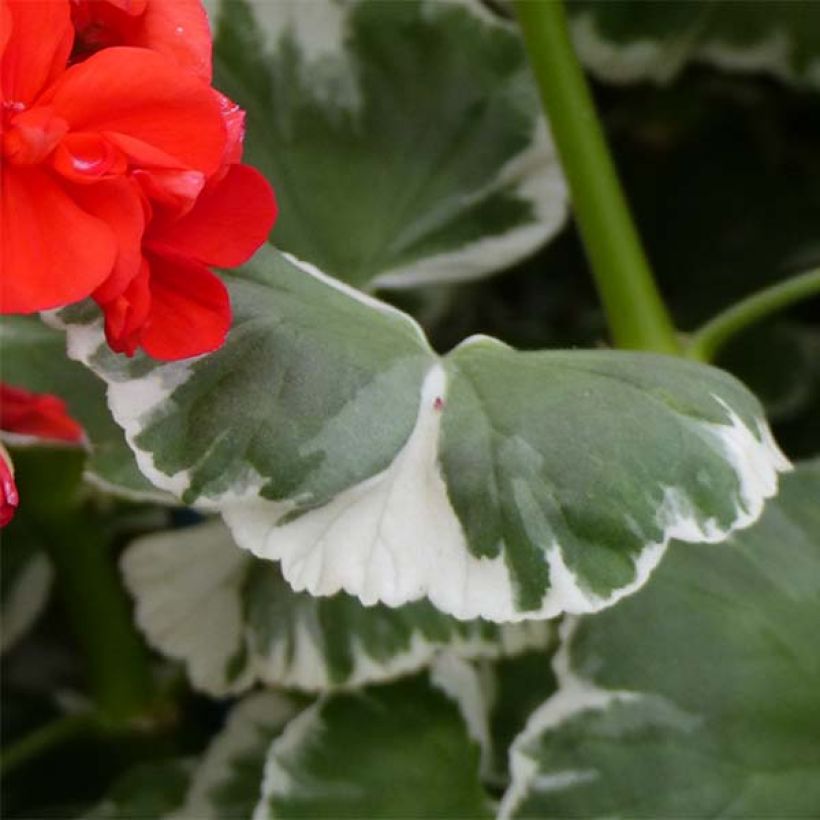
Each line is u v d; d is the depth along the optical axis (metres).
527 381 0.35
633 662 0.38
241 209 0.32
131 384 0.34
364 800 0.39
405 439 0.34
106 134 0.31
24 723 0.46
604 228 0.39
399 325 0.36
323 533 0.34
